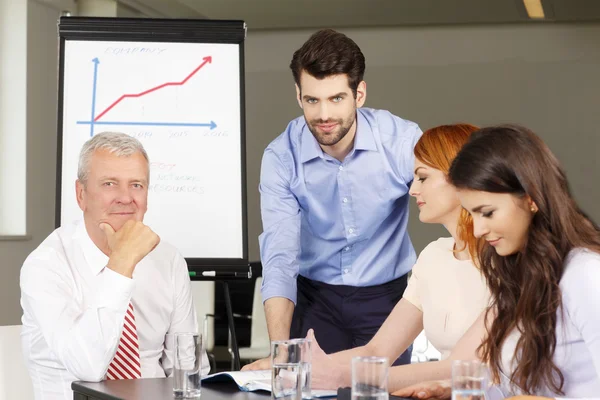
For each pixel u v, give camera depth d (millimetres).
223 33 3229
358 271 3279
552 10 6738
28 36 5441
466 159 1673
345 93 2883
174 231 3143
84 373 2113
